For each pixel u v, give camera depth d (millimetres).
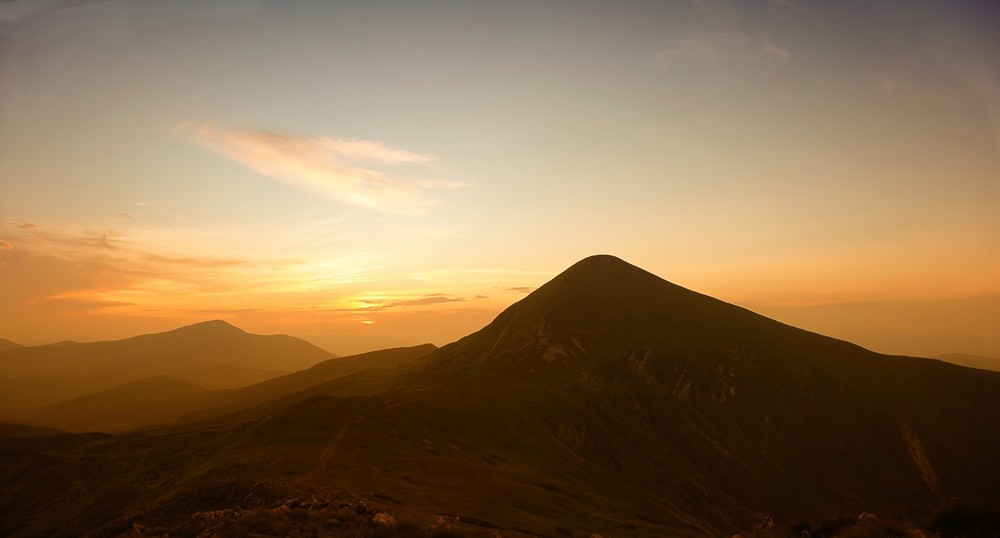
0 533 56969
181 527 23719
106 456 79438
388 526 21938
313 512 24062
